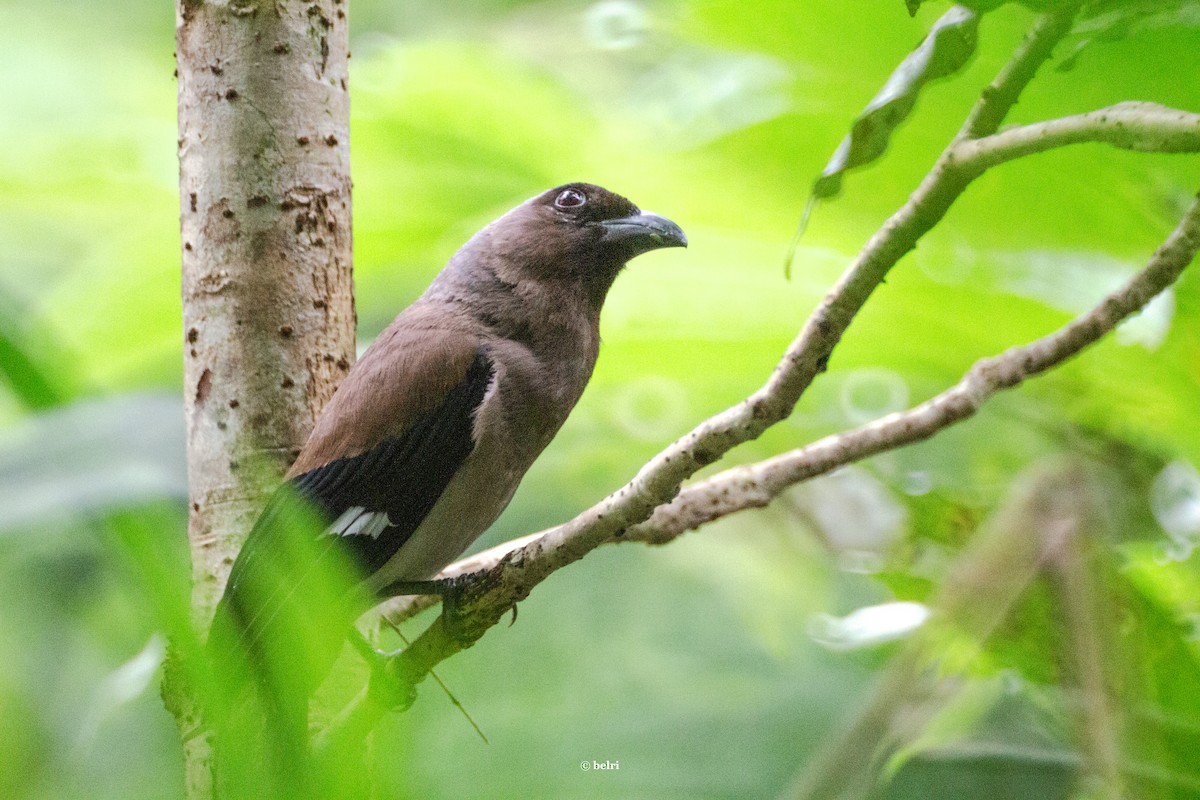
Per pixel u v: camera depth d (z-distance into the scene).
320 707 6.30
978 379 6.34
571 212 8.48
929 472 9.16
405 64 9.45
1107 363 7.52
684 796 8.64
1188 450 7.38
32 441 3.05
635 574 11.62
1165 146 4.32
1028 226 7.40
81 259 13.22
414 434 7.40
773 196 8.35
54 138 10.52
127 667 5.35
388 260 10.02
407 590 7.34
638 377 9.57
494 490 7.80
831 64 7.49
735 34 7.66
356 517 7.11
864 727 6.23
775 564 11.68
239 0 6.30
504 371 7.80
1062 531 6.39
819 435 10.06
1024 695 7.19
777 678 10.46
